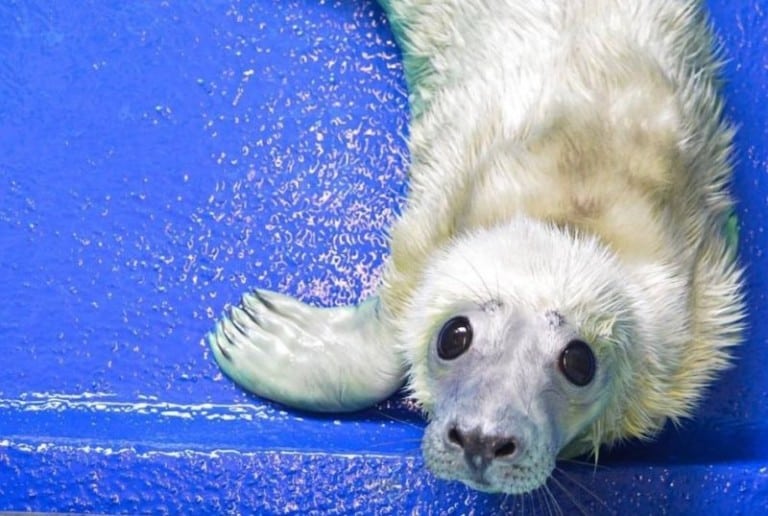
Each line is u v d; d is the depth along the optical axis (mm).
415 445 1425
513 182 1323
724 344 1351
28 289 1524
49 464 1387
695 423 1446
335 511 1376
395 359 1405
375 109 1568
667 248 1313
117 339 1511
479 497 1370
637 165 1321
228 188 1552
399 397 1468
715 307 1343
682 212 1330
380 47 1579
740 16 1567
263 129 1566
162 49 1584
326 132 1564
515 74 1373
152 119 1570
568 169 1319
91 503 1381
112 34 1586
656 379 1319
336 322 1441
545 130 1335
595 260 1277
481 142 1359
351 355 1424
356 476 1381
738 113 1536
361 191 1550
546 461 1223
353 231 1540
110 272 1531
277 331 1452
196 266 1533
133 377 1500
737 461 1399
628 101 1338
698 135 1359
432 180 1377
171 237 1540
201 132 1566
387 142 1561
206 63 1581
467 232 1320
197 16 1587
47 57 1582
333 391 1433
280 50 1582
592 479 1359
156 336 1512
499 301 1251
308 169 1556
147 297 1523
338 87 1574
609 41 1363
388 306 1381
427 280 1317
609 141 1325
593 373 1260
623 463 1380
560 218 1309
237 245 1537
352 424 1458
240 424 1473
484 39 1410
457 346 1255
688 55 1397
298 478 1381
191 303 1522
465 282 1271
